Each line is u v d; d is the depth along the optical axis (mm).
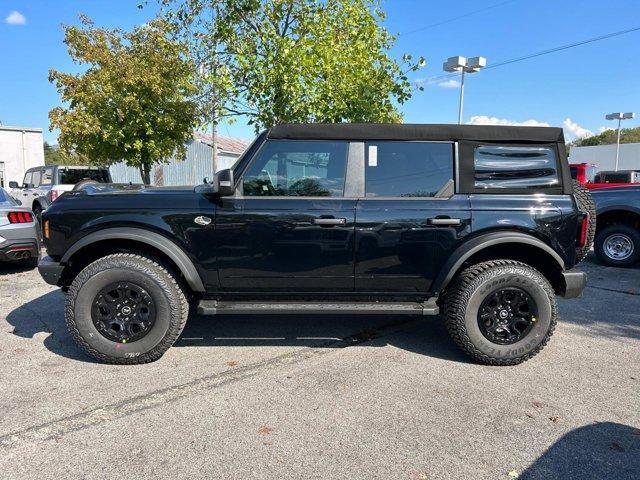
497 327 3773
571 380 3545
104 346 3693
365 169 3785
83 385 3400
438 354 4059
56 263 3801
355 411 3057
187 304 3840
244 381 3490
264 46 8258
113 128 11906
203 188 4008
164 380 3496
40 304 5430
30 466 2467
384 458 2561
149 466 2471
